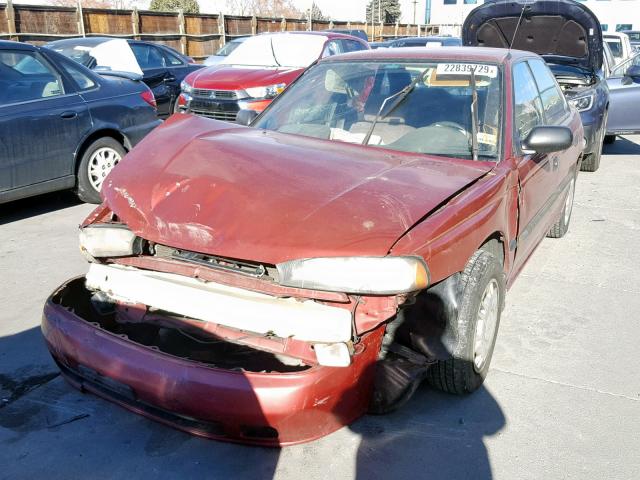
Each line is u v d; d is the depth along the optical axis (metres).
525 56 4.79
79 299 3.36
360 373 2.70
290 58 10.45
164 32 21.44
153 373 2.63
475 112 3.91
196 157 3.23
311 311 2.61
